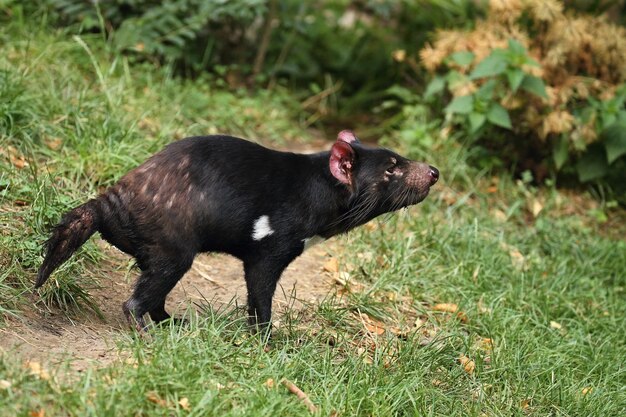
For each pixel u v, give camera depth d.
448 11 10.38
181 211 4.60
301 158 5.00
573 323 6.51
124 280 5.61
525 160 8.97
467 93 8.42
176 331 4.73
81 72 8.02
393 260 6.59
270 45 10.40
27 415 3.69
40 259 5.16
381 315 5.89
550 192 8.78
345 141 5.03
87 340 4.68
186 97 8.45
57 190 5.97
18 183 5.86
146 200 4.57
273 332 5.21
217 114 8.58
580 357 5.89
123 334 4.64
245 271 4.98
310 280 6.36
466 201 8.22
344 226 5.13
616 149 8.51
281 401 4.19
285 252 4.92
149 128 7.61
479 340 5.86
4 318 4.62
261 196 4.79
